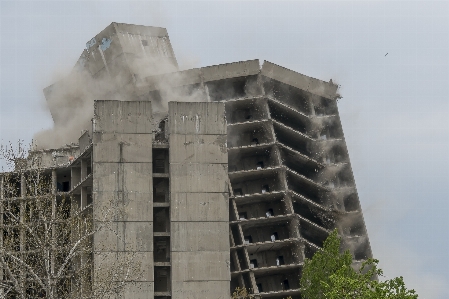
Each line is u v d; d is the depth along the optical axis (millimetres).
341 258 132875
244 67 198375
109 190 169625
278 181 190875
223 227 170750
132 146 172500
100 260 161625
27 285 113438
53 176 180625
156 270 169875
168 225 172125
